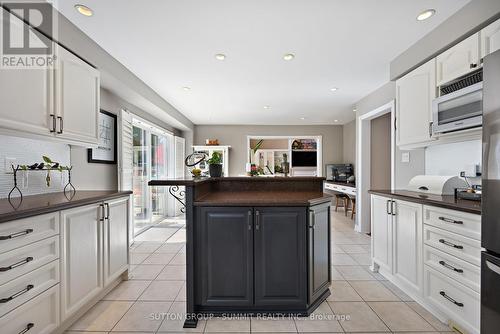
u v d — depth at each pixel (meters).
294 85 3.82
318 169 7.13
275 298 1.90
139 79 3.51
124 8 1.95
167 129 5.79
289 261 1.89
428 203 1.92
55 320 1.60
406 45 2.58
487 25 1.83
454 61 2.09
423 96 2.44
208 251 1.88
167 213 6.03
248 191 2.54
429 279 1.94
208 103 4.88
